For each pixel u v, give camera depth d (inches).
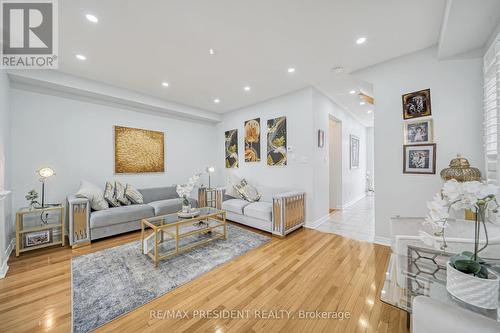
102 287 76.9
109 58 106.3
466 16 69.0
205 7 72.2
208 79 133.3
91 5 70.7
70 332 56.2
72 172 138.0
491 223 63.8
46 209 110.5
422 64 100.1
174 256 103.0
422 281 53.7
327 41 93.4
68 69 118.0
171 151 193.2
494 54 73.6
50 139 129.6
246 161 193.3
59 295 72.1
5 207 99.2
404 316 61.5
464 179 77.9
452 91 93.3
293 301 69.0
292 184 158.2
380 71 112.7
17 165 118.3
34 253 106.8
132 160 166.2
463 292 38.9
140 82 137.5
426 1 69.9
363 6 72.3
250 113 189.8
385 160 112.0
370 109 212.2
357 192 267.0
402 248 64.6
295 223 138.8
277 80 135.3
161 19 78.1
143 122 173.9
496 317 35.8
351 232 139.3
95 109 147.9
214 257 101.8
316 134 152.3
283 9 73.7
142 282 80.2
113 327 58.0
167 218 117.4
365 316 61.9
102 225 122.0
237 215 157.2
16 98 117.9
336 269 89.7
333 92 159.9
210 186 223.1
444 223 44.9
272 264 94.7
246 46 96.9
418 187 102.5
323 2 70.5
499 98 68.0
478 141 88.2
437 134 96.9
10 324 58.9
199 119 212.4
